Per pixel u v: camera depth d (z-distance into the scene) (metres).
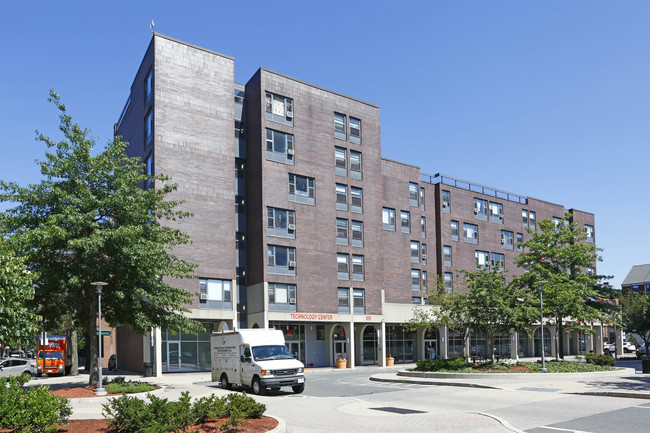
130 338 45.44
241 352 24.12
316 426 14.73
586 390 21.47
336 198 48.28
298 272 44.56
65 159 23.52
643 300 55.31
